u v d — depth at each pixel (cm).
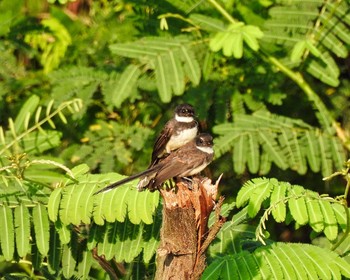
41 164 1088
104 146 1333
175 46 1246
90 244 994
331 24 1300
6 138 1120
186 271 854
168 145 1107
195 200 842
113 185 930
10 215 979
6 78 1377
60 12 1408
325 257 934
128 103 1355
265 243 1008
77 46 1391
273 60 1312
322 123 1306
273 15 1304
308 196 963
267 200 991
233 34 1174
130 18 1339
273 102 1312
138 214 939
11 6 1387
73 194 963
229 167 1334
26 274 1227
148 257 981
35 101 1150
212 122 1309
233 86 1314
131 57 1230
